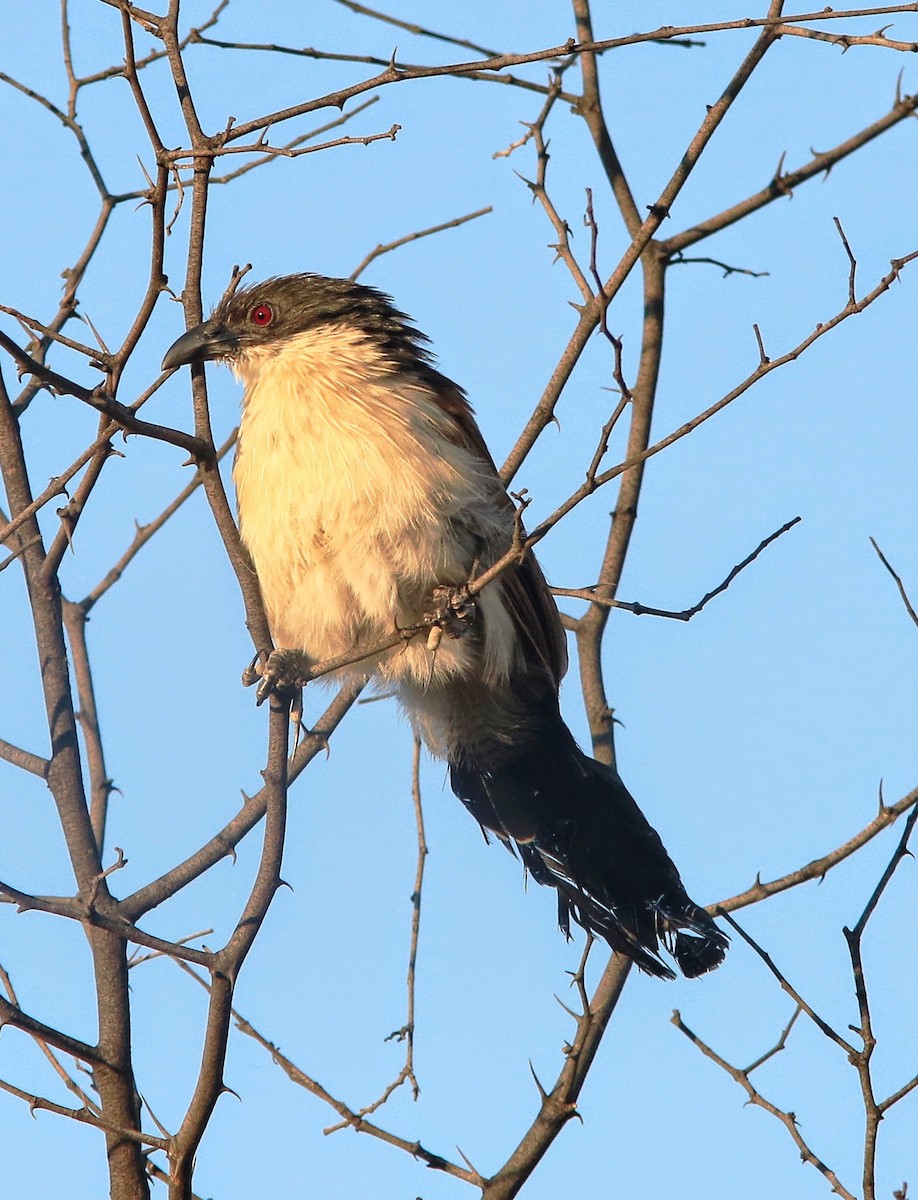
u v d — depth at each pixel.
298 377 8.77
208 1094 6.25
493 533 8.82
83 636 8.94
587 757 8.77
